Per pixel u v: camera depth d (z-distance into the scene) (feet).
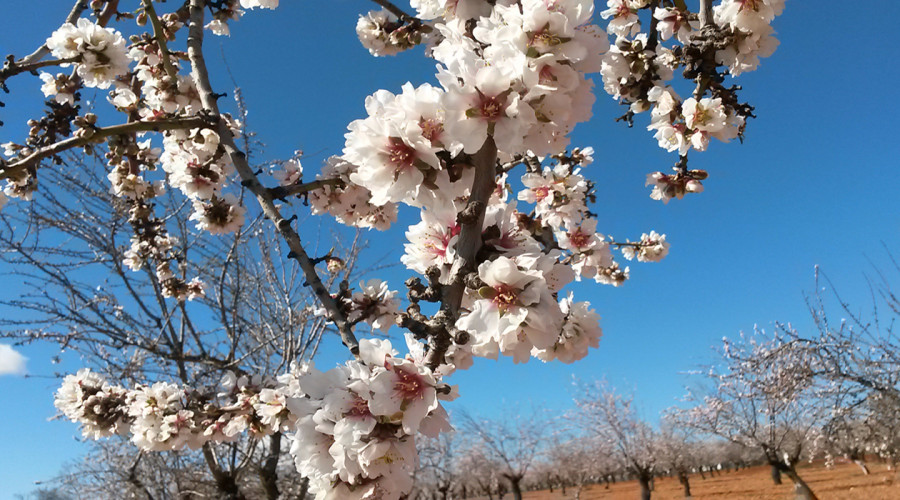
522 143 4.25
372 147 4.31
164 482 25.41
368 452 4.16
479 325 4.09
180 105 9.63
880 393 25.04
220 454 22.45
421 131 4.18
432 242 5.02
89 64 8.34
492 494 111.96
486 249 4.57
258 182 6.70
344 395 4.36
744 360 28.63
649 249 15.31
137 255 17.17
